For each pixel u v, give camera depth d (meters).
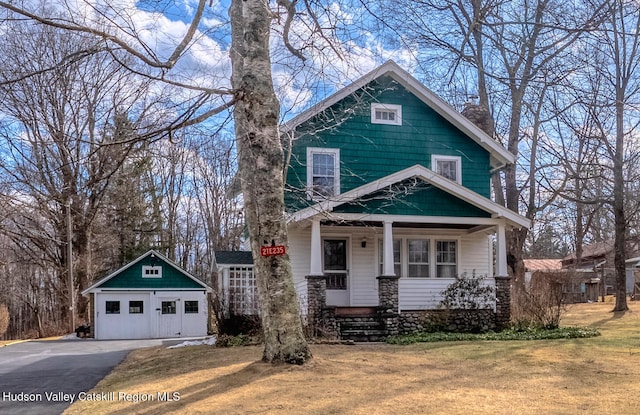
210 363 9.48
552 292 16.80
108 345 17.41
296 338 8.25
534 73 10.82
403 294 15.52
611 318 18.52
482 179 17.92
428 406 5.83
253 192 8.57
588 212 36.41
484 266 18.02
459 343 12.11
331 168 16.48
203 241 39.69
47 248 29.50
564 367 8.23
